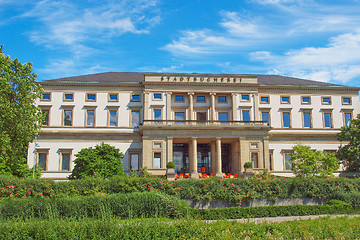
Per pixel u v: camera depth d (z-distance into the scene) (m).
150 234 15.16
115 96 56.59
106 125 55.47
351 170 56.00
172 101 56.47
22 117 31.66
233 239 14.76
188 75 56.16
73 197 23.38
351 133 50.50
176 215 23.33
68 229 14.94
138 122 56.03
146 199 23.58
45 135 53.59
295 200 31.66
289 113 58.78
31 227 14.99
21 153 34.59
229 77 56.91
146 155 49.53
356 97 60.41
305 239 15.21
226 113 57.31
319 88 59.66
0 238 14.32
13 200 21.86
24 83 32.16
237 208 27.17
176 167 56.44
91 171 39.94
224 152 58.00
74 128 54.88
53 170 52.69
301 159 47.62
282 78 65.31
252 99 57.16
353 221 19.14
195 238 15.08
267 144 50.94
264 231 15.90
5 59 31.42
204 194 30.23
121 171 41.75
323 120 59.06
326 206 28.56
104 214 20.45
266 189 31.06
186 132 50.41
